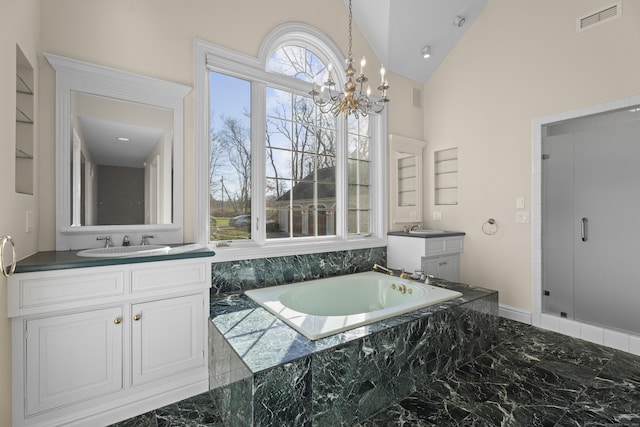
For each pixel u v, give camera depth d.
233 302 2.22
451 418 1.65
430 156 3.99
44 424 1.47
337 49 3.19
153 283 1.75
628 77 2.49
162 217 2.24
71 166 1.95
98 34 2.02
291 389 1.38
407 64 3.73
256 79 2.67
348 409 1.58
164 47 2.25
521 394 1.87
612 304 2.64
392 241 3.55
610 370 2.15
